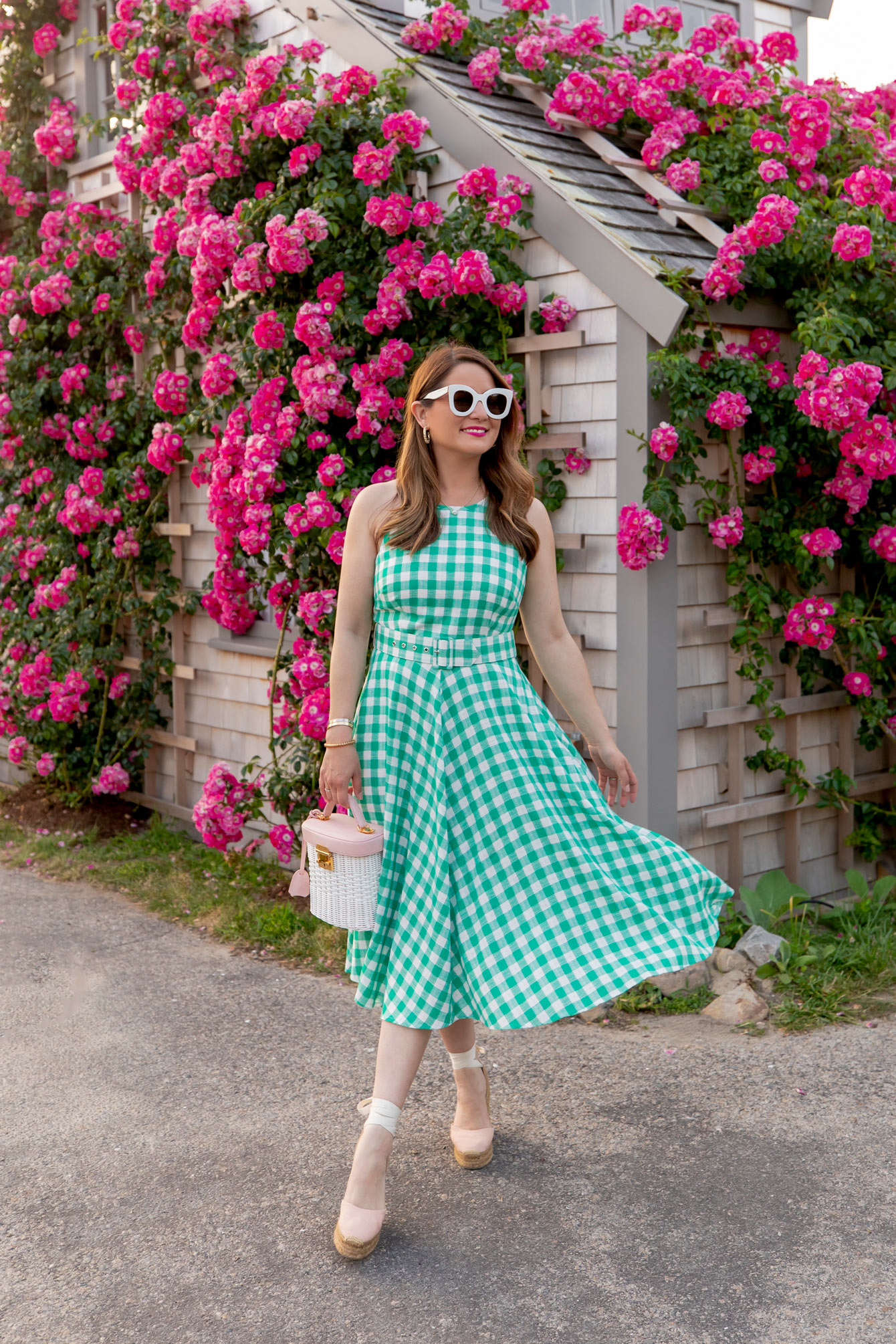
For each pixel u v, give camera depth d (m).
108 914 4.96
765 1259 2.37
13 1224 2.58
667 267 4.17
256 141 4.91
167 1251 2.46
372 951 2.53
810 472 4.61
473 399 2.38
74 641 6.46
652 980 3.88
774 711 4.61
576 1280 2.32
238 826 5.15
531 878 2.41
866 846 5.11
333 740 2.47
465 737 2.44
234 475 4.98
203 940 4.61
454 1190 2.66
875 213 4.78
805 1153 2.80
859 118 5.21
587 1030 3.63
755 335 4.58
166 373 5.64
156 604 6.15
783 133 4.99
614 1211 2.56
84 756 6.54
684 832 4.46
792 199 4.66
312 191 4.69
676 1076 3.27
